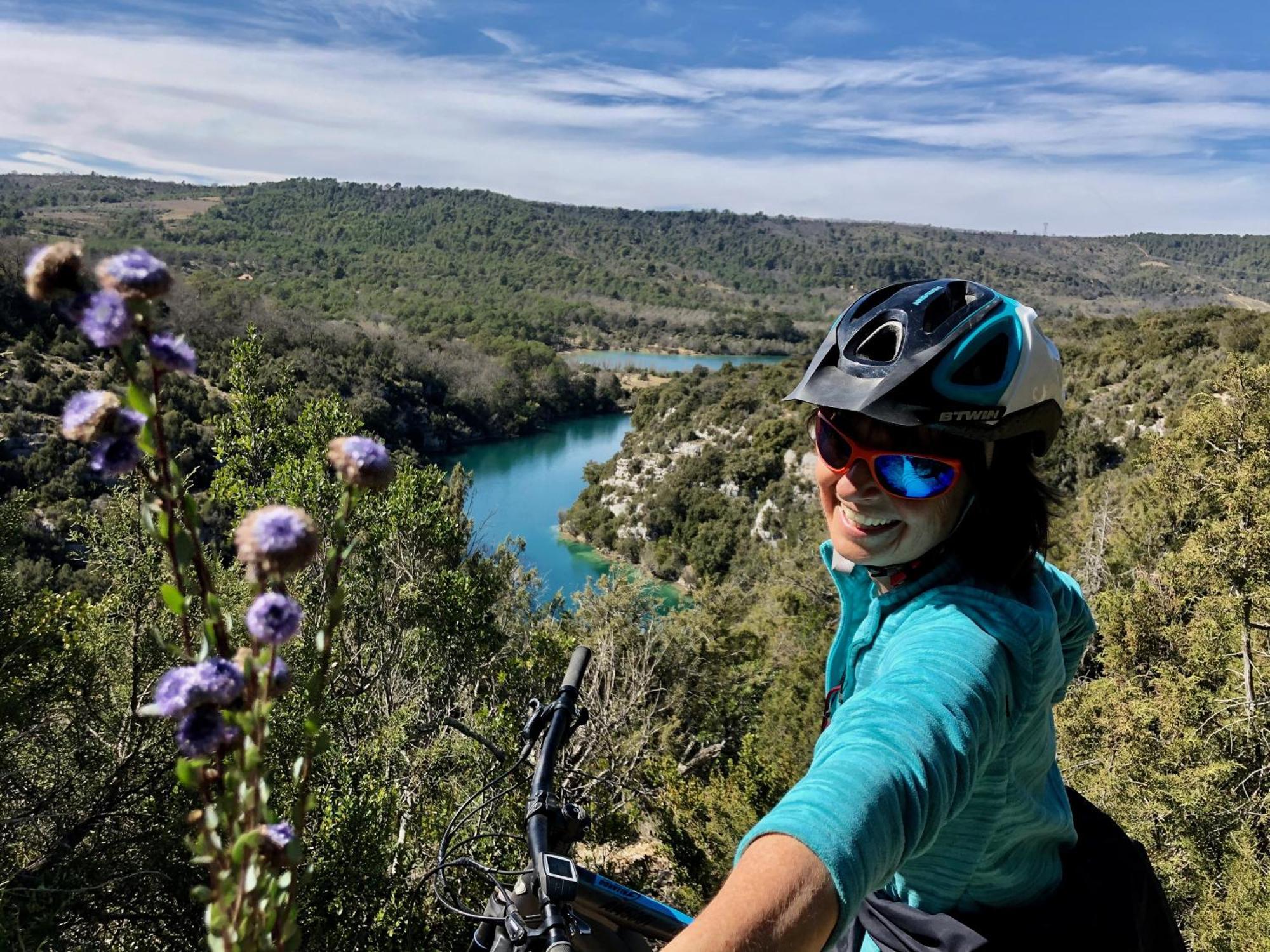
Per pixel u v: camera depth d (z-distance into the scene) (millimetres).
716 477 69000
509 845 4465
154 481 660
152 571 8359
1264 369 15172
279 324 85938
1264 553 12742
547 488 84562
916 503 1235
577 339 191750
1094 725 14555
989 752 1062
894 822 897
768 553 55562
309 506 12312
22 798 7820
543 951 1345
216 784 673
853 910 848
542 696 13656
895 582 1318
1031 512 1283
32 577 8688
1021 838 1267
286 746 5066
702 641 23953
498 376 106688
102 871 7199
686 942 793
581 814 1528
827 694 1451
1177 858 11297
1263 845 11125
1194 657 13883
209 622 670
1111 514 27359
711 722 23094
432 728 10625
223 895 627
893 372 1223
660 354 185625
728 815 11719
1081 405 54781
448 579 14375
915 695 1032
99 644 8555
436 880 1669
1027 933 1284
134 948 7055
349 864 7055
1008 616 1167
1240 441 15188
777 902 816
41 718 8172
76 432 617
